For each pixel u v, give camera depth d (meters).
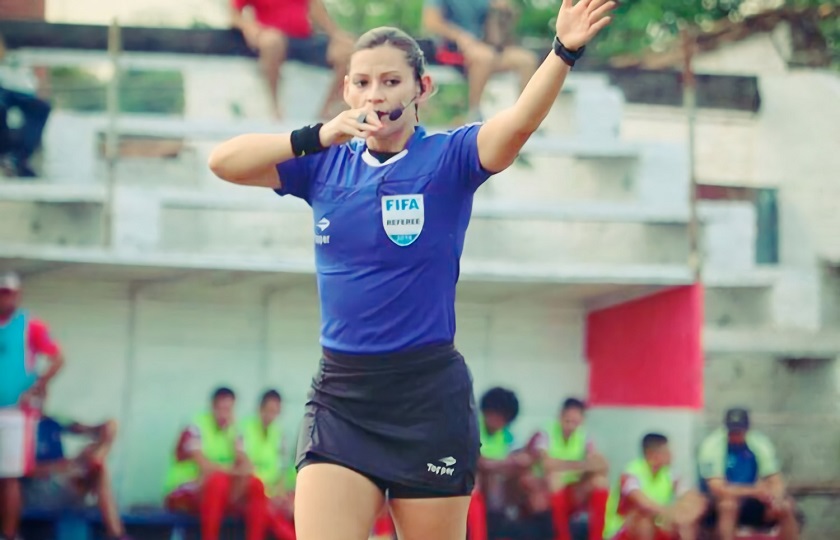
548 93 10.10
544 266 27.64
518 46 30.52
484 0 30.08
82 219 27.34
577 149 30.36
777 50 37.06
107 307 28.94
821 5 37.09
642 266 28.36
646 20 40.97
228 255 26.47
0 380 24.89
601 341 31.09
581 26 9.98
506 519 26.56
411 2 49.59
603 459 27.00
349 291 10.76
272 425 26.52
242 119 31.98
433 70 30.27
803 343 30.42
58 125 29.03
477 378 31.03
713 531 26.92
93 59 30.17
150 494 28.92
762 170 33.50
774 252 33.19
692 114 29.69
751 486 27.05
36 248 25.61
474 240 28.69
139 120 28.48
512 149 10.43
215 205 27.48
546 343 31.41
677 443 28.53
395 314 10.70
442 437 10.84
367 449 10.80
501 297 30.56
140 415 29.02
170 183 30.17
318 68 30.52
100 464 25.66
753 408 30.70
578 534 27.00
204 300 29.55
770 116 33.56
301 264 26.61
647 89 32.56
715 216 31.33
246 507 25.52
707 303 31.19
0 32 29.97
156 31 29.84
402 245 10.62
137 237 27.09
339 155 10.91
